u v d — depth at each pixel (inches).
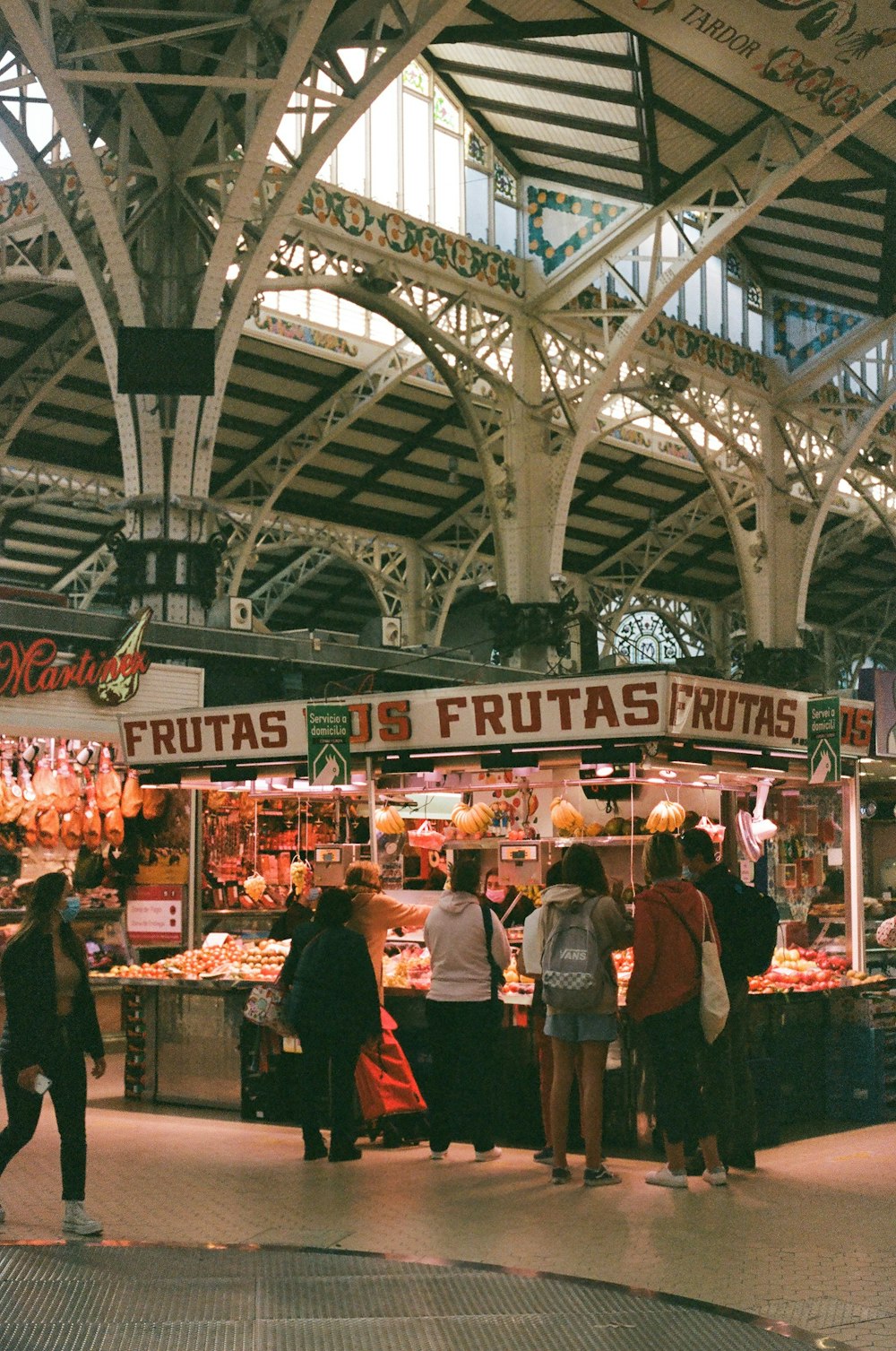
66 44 669.3
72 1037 236.1
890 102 840.9
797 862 411.5
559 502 1055.6
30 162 737.6
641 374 1159.6
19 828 511.2
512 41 868.6
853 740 383.6
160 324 760.3
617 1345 157.8
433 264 997.8
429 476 1305.4
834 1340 165.9
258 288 792.3
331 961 307.4
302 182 700.7
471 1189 274.4
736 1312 174.9
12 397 1069.8
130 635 546.3
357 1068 316.8
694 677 343.3
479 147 1052.5
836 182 988.6
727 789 417.4
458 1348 154.3
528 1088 336.2
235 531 1282.0
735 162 967.0
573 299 1081.4
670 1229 239.1
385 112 990.4
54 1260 199.6
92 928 532.4
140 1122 363.6
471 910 307.7
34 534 1332.4
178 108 751.7
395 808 465.7
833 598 1875.0
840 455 1314.0
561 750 366.3
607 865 428.5
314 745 392.8
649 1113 322.3
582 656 1074.1
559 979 275.1
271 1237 233.6
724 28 749.9
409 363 1135.0
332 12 700.0
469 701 369.7
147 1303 173.2
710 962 273.7
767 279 1301.7
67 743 526.9
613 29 774.5
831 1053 365.4
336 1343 155.6
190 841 523.5
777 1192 269.9
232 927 530.9
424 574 1413.6
